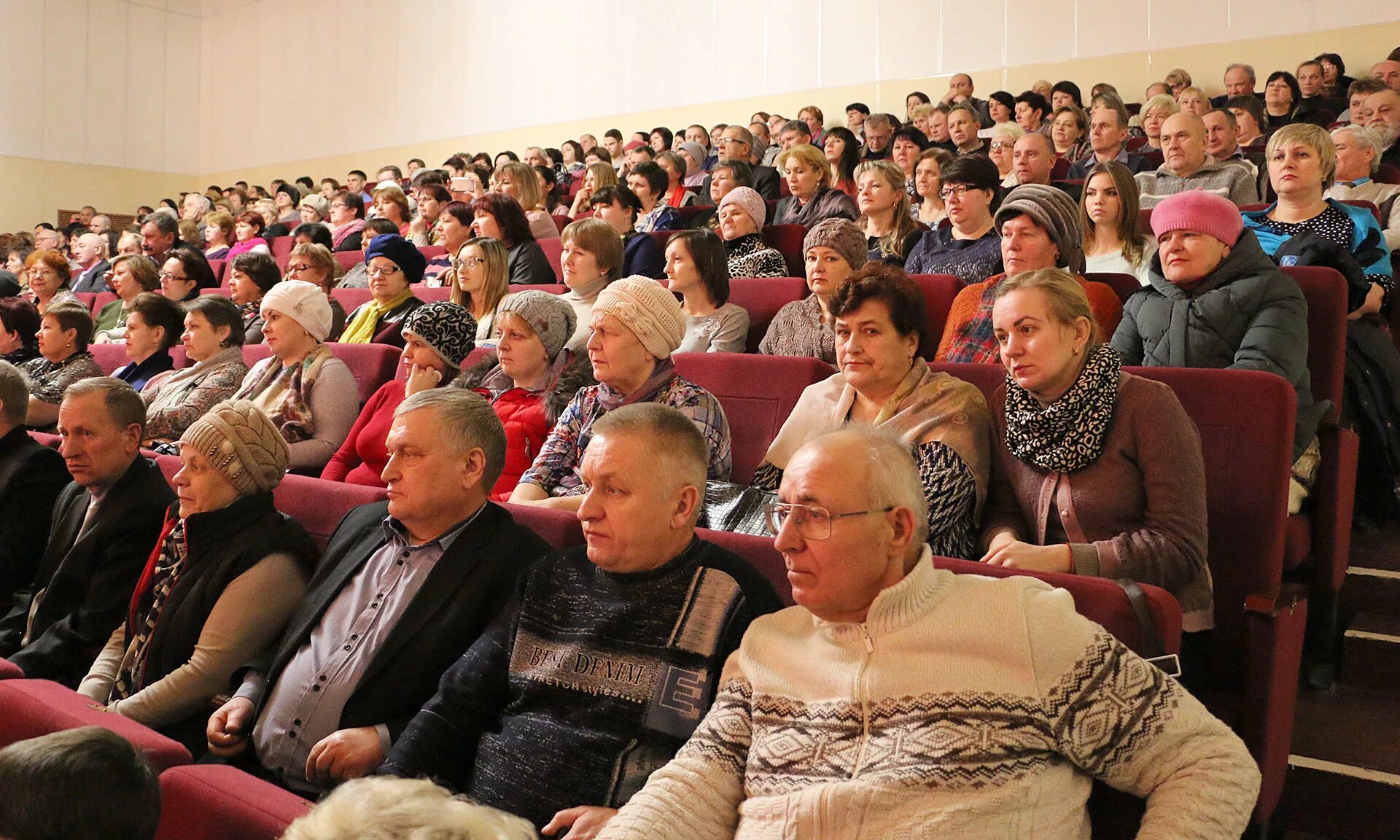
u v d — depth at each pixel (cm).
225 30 1075
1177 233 207
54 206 1011
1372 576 213
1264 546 161
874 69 701
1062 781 105
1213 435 167
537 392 228
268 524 183
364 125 966
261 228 606
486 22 886
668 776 117
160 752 129
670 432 136
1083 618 109
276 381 274
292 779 152
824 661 115
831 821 104
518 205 373
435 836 60
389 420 247
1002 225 229
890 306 177
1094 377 155
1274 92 529
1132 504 154
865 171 346
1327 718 186
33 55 1000
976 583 113
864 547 113
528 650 139
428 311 246
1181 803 100
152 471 218
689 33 777
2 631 223
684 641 130
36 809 84
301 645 163
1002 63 654
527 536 162
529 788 129
